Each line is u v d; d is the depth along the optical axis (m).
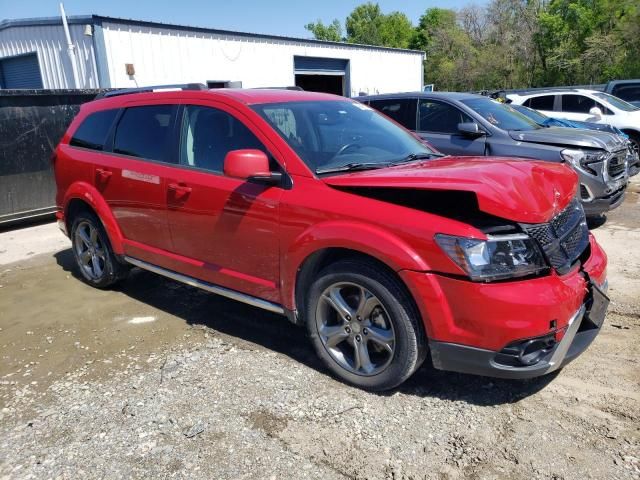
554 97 13.02
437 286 2.74
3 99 7.32
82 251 5.21
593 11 42.12
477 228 2.72
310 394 3.17
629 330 3.82
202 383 3.33
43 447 2.79
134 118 4.52
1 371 3.62
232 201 3.57
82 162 4.88
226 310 4.50
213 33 16.28
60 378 3.49
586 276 3.04
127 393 3.26
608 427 2.77
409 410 2.98
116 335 4.10
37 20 14.51
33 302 4.87
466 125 6.98
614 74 39.31
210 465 2.60
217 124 3.83
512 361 2.71
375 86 24.55
